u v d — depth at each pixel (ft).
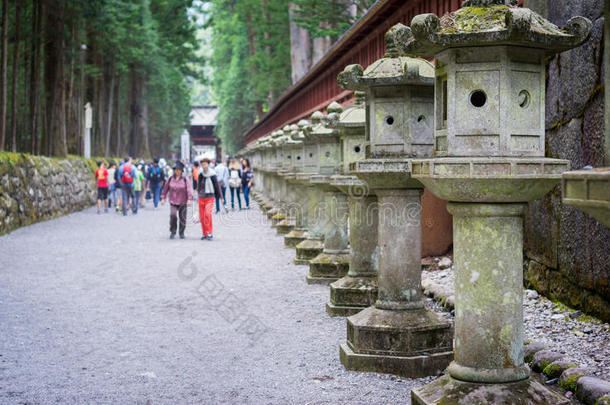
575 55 21.70
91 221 72.28
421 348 17.65
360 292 24.25
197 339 21.25
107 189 87.76
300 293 29.12
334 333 21.83
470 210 12.98
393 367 17.52
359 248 24.77
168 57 190.08
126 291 29.94
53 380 17.03
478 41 12.12
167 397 15.69
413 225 18.43
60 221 71.92
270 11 151.43
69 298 28.27
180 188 53.72
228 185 80.69
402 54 18.60
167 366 18.26
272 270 36.17
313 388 16.31
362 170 17.74
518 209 12.93
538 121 12.95
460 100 12.81
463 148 12.85
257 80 168.55
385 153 18.31
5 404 15.21
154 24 163.73
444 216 34.32
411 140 18.07
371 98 18.33
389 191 18.29
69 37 105.70
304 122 40.60
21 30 94.43
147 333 22.08
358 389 16.24
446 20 12.80
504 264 13.06
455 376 13.51
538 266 24.98
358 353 17.87
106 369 17.99
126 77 175.73
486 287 13.10
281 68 158.61
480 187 12.46
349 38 56.18
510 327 13.16
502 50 12.44
